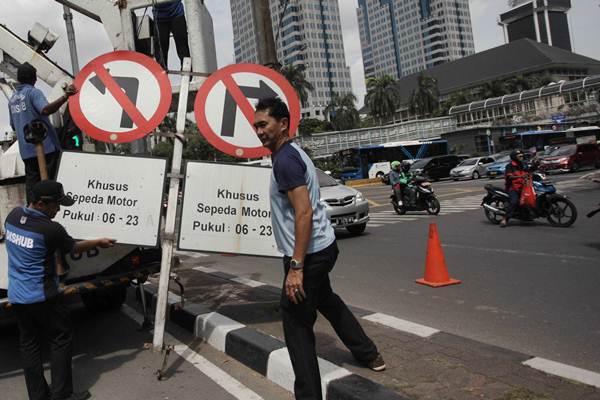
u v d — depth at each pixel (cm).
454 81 11419
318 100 13762
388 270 795
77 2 573
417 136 6053
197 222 469
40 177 469
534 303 555
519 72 10531
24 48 593
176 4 616
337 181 1298
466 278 694
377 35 19538
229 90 488
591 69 10950
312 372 312
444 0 17262
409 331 456
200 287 733
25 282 372
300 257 299
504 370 354
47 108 454
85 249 407
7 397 431
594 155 2934
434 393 324
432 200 1482
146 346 493
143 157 468
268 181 487
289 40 13762
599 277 636
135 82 476
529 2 17462
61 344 391
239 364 448
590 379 332
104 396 404
